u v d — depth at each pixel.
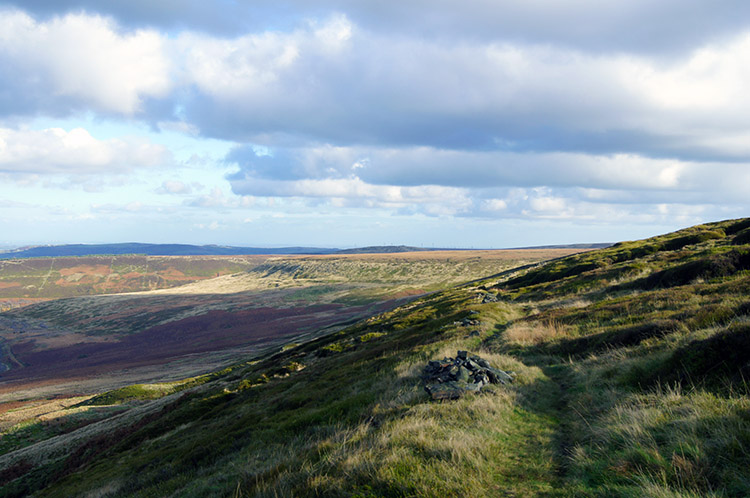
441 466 5.24
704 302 14.27
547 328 18.17
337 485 5.03
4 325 156.75
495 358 13.24
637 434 5.54
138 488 12.72
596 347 13.12
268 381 31.86
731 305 11.15
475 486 4.75
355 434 7.70
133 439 26.39
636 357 9.96
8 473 28.00
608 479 4.69
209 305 158.50
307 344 48.22
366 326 47.94
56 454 30.48
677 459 4.50
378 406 10.34
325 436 9.38
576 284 36.59
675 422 5.54
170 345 107.88
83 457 28.12
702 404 5.84
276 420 14.45
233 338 104.00
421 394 10.33
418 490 4.60
